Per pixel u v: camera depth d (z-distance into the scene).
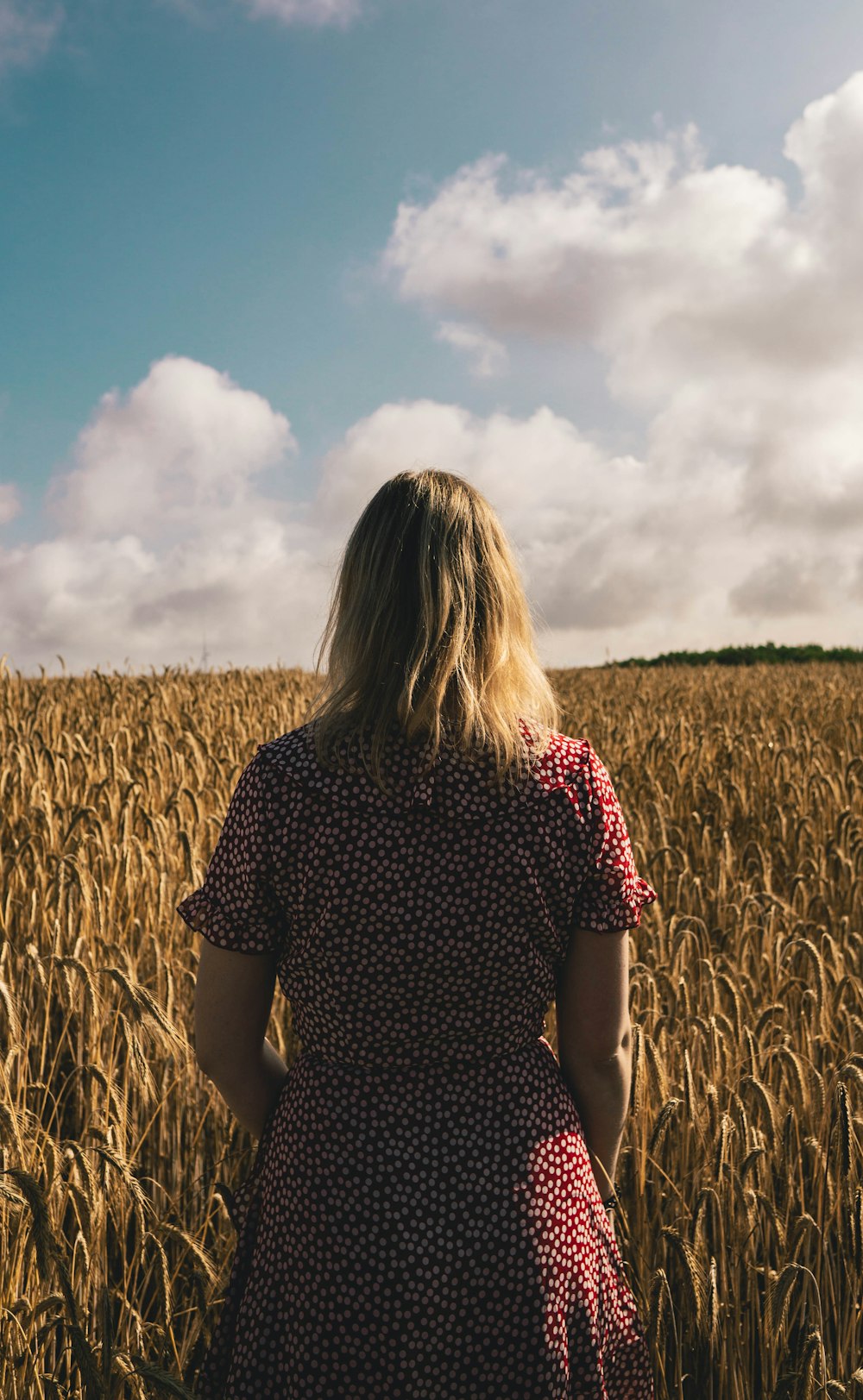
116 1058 3.18
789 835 5.45
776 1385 1.85
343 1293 1.30
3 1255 2.05
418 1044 1.32
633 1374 1.49
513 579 1.37
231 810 1.36
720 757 8.47
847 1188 2.13
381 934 1.27
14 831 4.64
